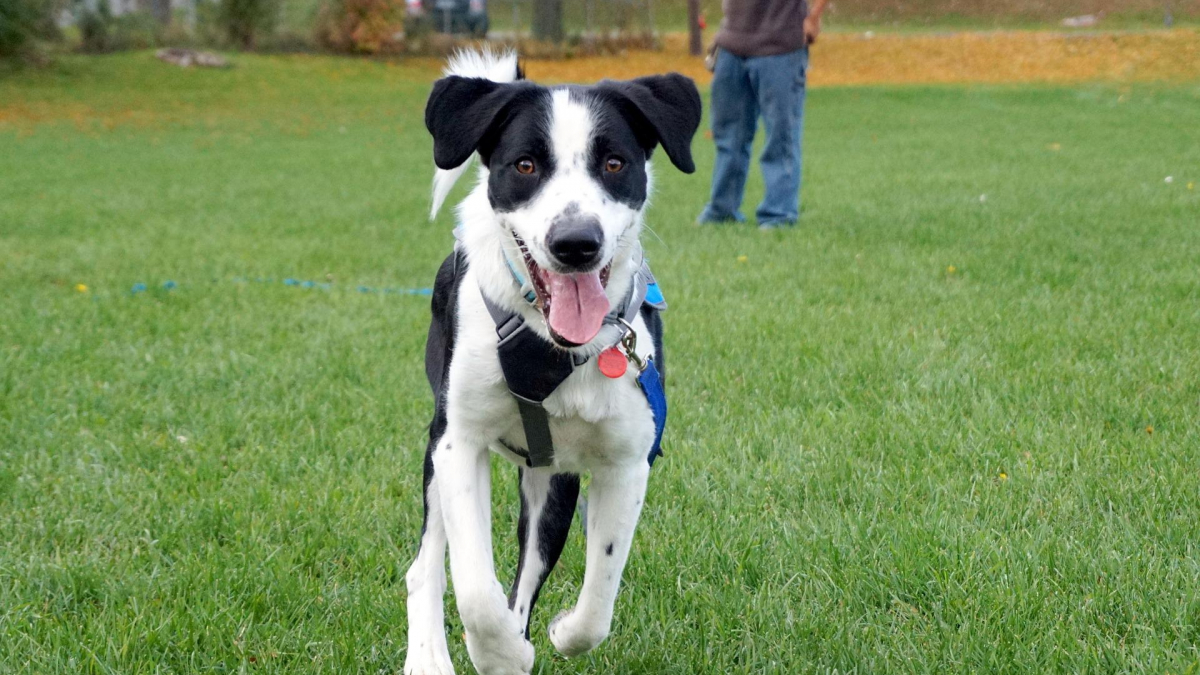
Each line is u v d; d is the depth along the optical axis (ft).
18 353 17.97
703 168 42.98
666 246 26.30
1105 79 81.30
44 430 14.46
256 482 12.77
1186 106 63.93
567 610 9.60
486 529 8.89
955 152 45.91
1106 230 27.35
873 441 13.92
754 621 9.93
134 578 10.55
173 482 12.78
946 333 18.52
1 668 9.07
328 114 65.92
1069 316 19.27
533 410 8.93
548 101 9.22
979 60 91.61
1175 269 22.72
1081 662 8.95
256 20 85.05
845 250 25.49
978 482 12.60
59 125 57.93
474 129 9.23
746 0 28.09
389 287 22.90
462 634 10.12
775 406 15.12
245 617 9.83
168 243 27.63
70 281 23.29
